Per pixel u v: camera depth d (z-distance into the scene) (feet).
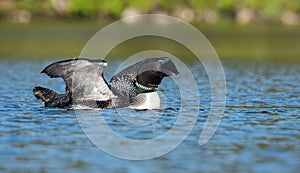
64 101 56.39
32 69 94.94
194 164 41.09
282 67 100.37
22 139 46.47
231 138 47.37
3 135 47.47
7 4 259.60
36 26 225.76
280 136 47.83
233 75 88.12
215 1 287.69
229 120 53.26
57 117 53.21
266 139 46.88
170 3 280.31
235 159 42.04
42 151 43.55
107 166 40.60
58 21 255.91
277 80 81.41
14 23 239.09
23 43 150.71
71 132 48.60
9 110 56.13
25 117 53.31
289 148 44.45
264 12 289.33
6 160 41.47
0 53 124.88
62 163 41.04
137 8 274.77
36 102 60.23
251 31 224.12
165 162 41.55
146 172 39.45
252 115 55.36
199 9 284.61
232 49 143.13
